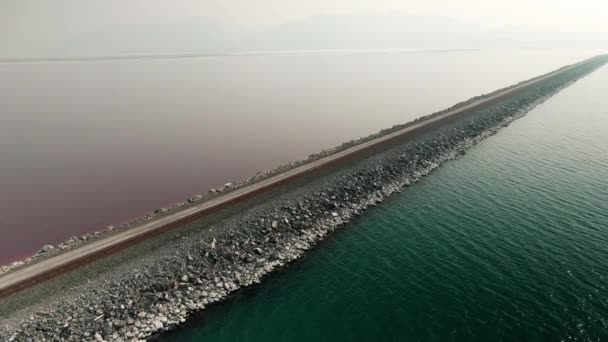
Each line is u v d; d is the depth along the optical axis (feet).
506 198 150.82
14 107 372.38
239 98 408.67
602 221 128.06
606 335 81.87
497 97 356.38
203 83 542.57
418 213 142.92
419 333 87.20
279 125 285.02
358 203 151.33
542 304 91.71
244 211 134.82
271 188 154.71
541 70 633.20
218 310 95.25
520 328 85.66
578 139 230.68
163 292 96.48
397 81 536.83
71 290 95.50
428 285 102.12
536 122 281.54
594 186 157.79
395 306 95.71
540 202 145.38
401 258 115.03
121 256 108.78
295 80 565.53
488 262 109.60
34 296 93.20
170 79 601.21
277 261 113.80
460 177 176.65
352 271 110.22
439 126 256.11
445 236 125.49
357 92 442.50
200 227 124.16
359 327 89.97
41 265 104.53
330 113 327.06
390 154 198.08
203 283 102.01
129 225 125.80
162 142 239.91
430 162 196.34
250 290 102.68
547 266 105.50
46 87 527.81
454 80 538.47
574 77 507.30
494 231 126.21
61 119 312.50
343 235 129.90
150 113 332.39
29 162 202.69
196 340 86.69
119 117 317.01
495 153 211.00
